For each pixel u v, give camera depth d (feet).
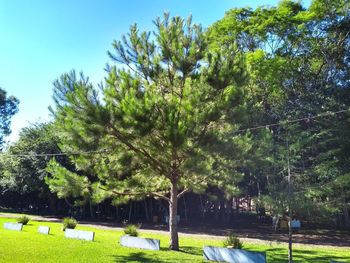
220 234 91.81
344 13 103.04
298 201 49.21
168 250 55.26
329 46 109.09
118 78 48.67
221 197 112.78
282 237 88.53
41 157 134.82
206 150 47.47
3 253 45.85
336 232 99.81
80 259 44.60
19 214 152.76
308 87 109.81
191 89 48.03
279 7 102.32
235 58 51.11
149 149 49.37
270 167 53.98
